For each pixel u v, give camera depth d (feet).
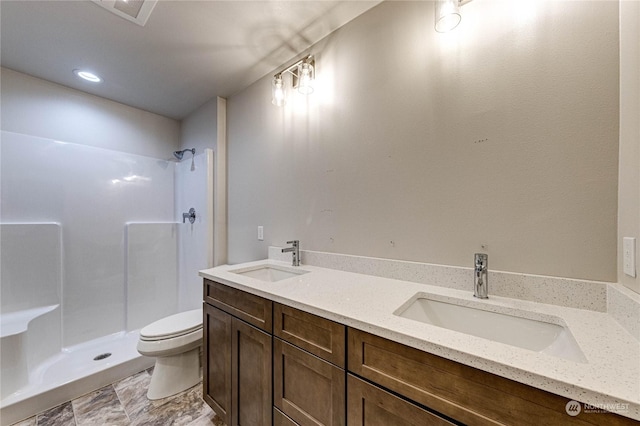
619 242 2.72
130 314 8.29
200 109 8.66
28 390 5.31
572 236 3.01
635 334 2.25
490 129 3.54
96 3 4.56
